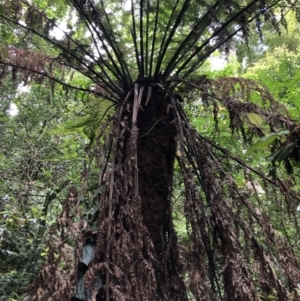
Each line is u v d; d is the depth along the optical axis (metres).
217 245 1.27
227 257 1.19
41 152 4.02
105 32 1.65
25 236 3.15
